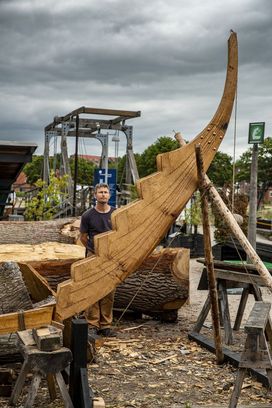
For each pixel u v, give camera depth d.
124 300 8.73
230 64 6.04
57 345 4.93
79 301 5.34
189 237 17.52
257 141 11.25
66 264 8.43
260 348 5.09
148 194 5.61
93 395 5.28
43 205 19.97
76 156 21.17
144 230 5.57
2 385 5.58
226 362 6.85
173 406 5.50
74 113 22.11
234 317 9.30
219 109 6.04
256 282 7.81
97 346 6.93
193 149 5.89
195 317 9.30
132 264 5.51
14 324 5.20
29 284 7.00
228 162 40.72
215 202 5.89
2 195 16.66
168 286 8.68
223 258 15.22
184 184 5.80
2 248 9.52
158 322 8.93
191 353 7.31
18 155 13.77
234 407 5.12
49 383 5.41
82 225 7.86
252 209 11.42
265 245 14.92
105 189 7.81
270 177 44.25
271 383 5.09
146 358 7.05
